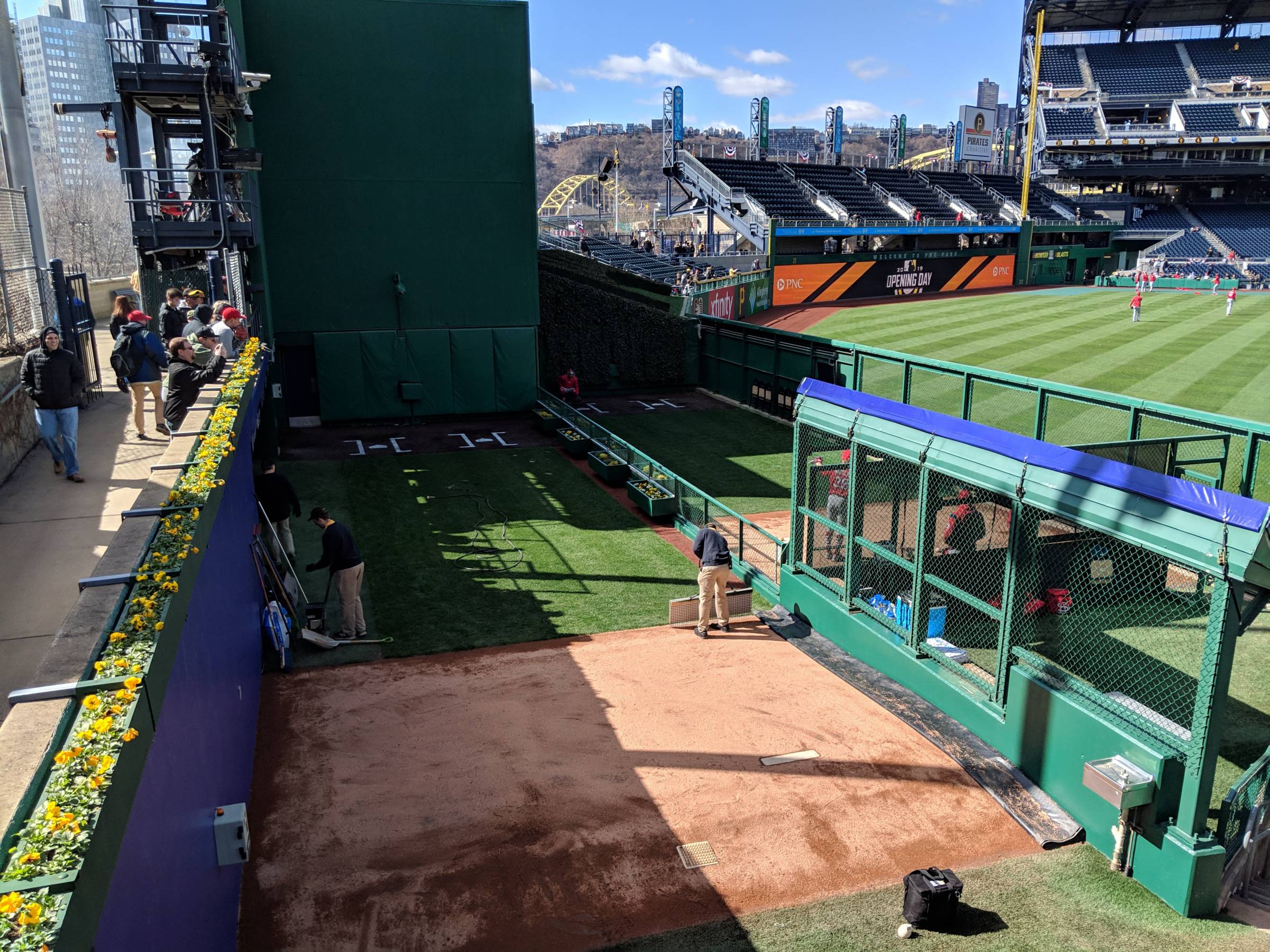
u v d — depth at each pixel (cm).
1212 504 707
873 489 1160
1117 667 1065
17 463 1138
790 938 689
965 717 977
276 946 674
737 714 1017
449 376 2719
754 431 2597
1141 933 696
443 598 1372
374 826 815
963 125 8000
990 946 681
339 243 2564
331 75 2473
